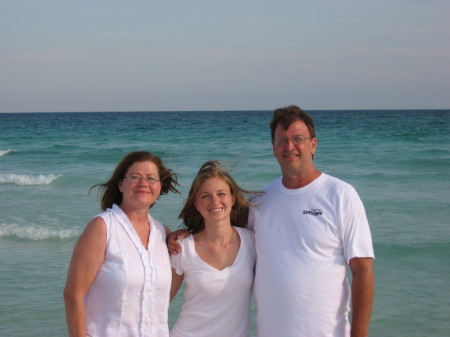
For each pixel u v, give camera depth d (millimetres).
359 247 3221
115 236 3078
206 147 29078
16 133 46188
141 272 3033
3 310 6512
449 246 8953
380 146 26922
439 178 16250
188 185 15453
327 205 3305
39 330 6008
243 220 3623
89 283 3025
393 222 10664
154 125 60688
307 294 3209
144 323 3039
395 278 7645
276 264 3305
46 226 10625
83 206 12789
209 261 3426
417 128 45656
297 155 3402
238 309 3428
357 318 3230
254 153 24859
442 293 7051
